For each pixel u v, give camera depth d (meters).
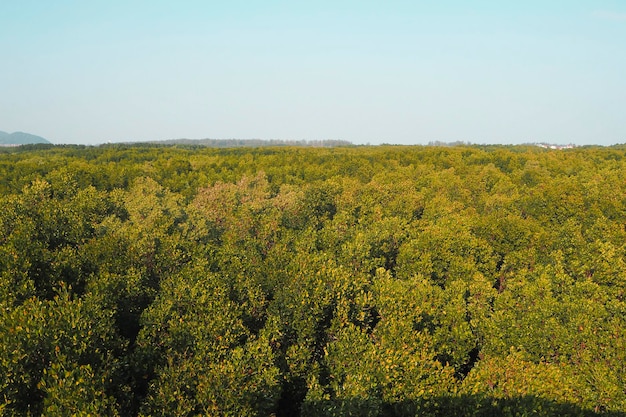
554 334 30.92
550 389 23.25
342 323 30.80
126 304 33.56
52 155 135.75
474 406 23.33
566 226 53.25
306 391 28.64
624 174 94.00
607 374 26.34
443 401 24.20
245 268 40.59
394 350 27.58
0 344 22.12
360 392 23.77
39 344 23.19
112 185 89.00
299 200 71.56
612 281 40.84
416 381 24.98
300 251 41.97
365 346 27.89
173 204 61.56
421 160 130.62
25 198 51.75
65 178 65.00
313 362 29.81
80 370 21.66
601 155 132.88
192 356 27.67
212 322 28.69
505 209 70.06
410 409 24.38
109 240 40.53
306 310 31.33
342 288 33.06
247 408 22.69
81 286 36.66
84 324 24.92
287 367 29.09
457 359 31.55
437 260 47.84
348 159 128.38
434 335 32.53
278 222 59.75
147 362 27.89
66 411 19.66
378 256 50.81
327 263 37.94
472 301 37.22
